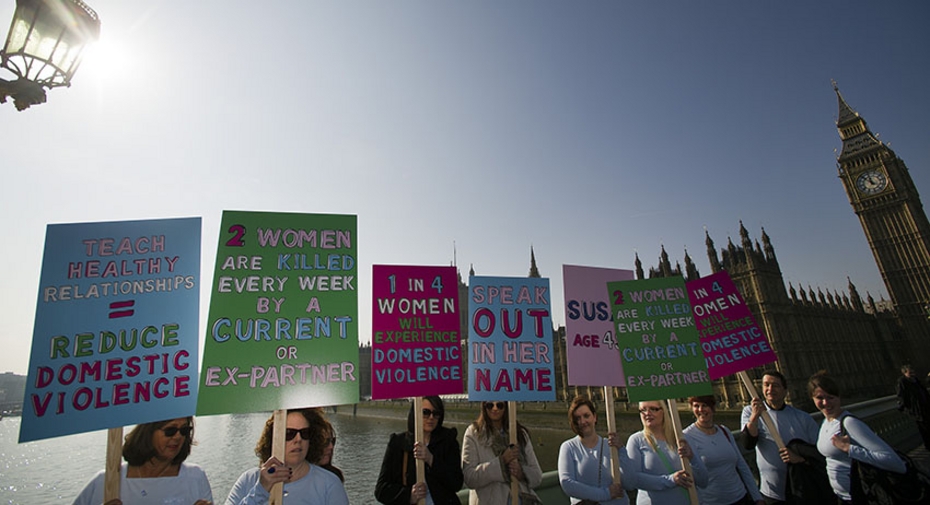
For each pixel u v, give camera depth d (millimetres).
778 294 75250
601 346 6742
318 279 5211
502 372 6336
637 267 84250
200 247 4812
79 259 4344
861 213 106750
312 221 5449
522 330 6664
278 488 3881
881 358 102125
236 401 4410
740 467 6047
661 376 6359
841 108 114250
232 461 59094
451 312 6398
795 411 6641
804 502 5883
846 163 110250
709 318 8125
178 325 4484
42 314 4074
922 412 10742
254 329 4754
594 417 5789
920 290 97000
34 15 4992
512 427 5781
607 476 5473
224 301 4750
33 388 3859
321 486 4297
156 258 4609
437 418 5551
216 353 4523
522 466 5660
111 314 4285
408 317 6176
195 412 4250
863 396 84812
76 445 111062
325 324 5043
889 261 102062
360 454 57156
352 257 5453
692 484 5266
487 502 5520
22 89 5094
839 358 87438
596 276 7199
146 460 3949
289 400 4586
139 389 4129
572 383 6383
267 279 5008
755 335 7641
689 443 6094
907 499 5004
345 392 4848
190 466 4207
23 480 51469
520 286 6953
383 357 5871
